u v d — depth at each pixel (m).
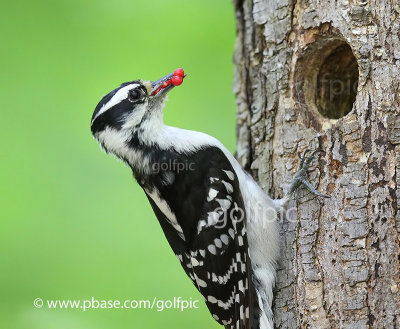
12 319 12.93
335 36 9.93
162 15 14.49
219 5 14.48
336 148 9.66
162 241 13.70
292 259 9.96
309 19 10.05
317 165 9.87
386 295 9.02
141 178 10.27
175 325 13.16
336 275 9.48
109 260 13.49
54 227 13.59
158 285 13.40
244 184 10.35
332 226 9.59
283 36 10.45
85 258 13.47
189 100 14.37
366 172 9.33
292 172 10.24
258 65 10.97
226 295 10.16
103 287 13.30
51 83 14.27
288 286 9.98
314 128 10.11
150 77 14.26
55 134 14.15
